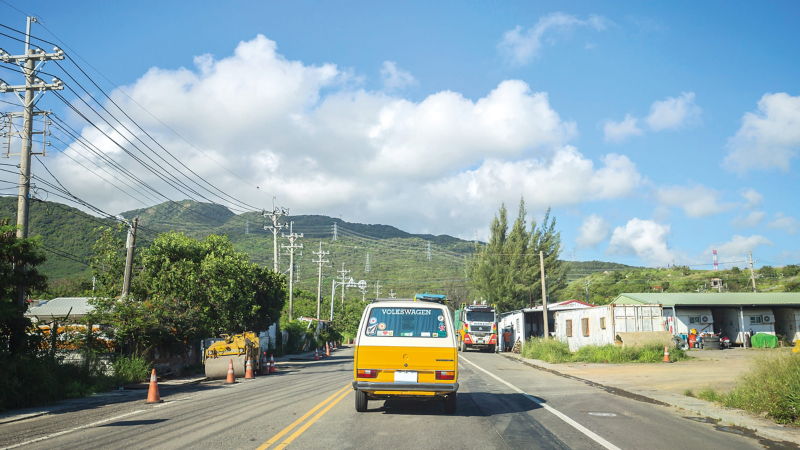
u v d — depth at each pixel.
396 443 7.61
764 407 10.23
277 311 34.47
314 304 84.62
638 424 9.43
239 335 22.69
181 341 21.80
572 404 11.98
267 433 8.34
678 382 16.34
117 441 7.91
